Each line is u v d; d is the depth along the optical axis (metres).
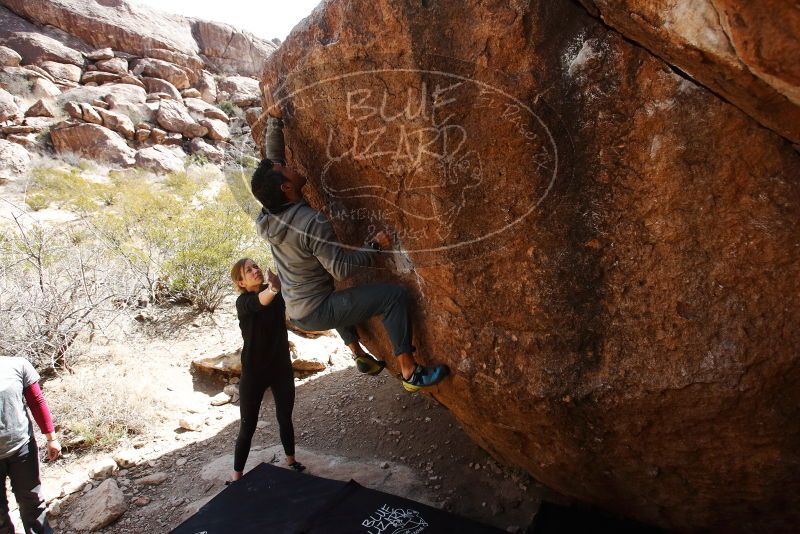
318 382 4.65
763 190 1.47
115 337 5.37
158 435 3.99
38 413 2.91
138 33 20.50
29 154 15.30
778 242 1.49
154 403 4.32
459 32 1.64
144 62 19.44
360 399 4.23
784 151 1.42
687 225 1.58
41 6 20.55
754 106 1.30
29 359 4.60
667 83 1.48
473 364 2.05
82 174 14.45
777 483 1.81
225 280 6.49
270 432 3.97
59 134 15.92
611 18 1.42
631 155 1.59
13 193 12.38
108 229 8.12
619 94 1.54
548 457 2.24
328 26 1.88
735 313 1.58
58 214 10.60
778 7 0.96
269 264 7.07
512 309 1.91
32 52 19.50
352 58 1.82
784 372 1.57
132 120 17.03
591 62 1.54
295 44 1.99
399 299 2.17
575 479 2.34
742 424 1.69
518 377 1.95
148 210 9.67
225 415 4.29
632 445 1.93
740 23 1.03
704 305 1.62
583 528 2.51
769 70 1.08
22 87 18.05
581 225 1.73
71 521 3.13
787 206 1.46
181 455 3.75
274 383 3.23
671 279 1.65
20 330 4.66
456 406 2.36
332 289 2.31
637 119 1.55
